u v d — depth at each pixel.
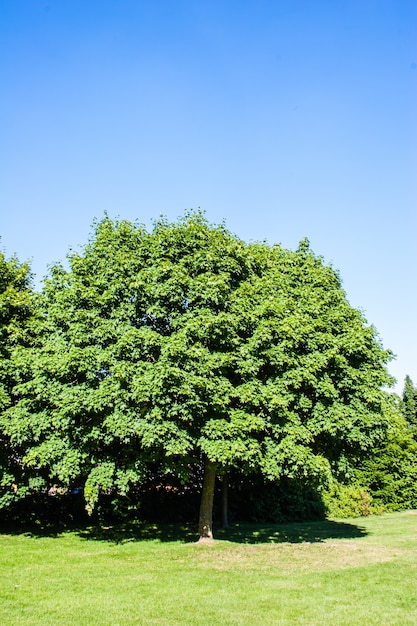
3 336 16.48
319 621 7.50
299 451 13.24
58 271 16.06
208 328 13.48
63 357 13.23
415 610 8.05
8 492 16.02
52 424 14.20
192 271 15.03
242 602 8.48
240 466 14.20
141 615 7.71
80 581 9.95
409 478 25.70
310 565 11.63
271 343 14.23
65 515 19.14
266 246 18.48
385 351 17.22
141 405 13.01
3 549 13.44
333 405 14.94
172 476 20.80
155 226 16.69
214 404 13.22
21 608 7.99
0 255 18.16
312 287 17.22
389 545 14.59
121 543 15.04
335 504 23.73
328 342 15.26
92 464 14.48
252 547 14.29
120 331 13.88
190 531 18.00
